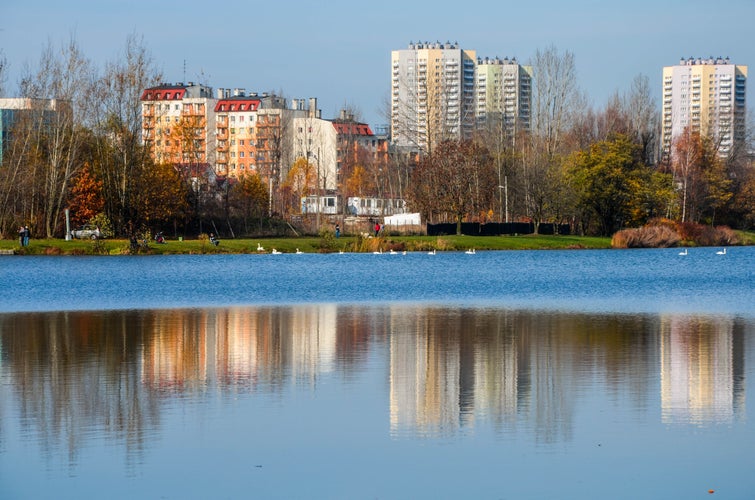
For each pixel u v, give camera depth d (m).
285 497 19.38
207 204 123.62
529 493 19.48
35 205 113.12
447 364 32.81
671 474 20.48
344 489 19.77
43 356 34.78
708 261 100.19
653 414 25.22
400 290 64.38
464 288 66.06
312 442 22.88
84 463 21.30
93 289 65.56
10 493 19.50
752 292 61.94
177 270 84.81
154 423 24.52
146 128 115.62
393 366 32.47
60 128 111.56
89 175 116.56
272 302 55.88
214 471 20.81
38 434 23.52
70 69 112.44
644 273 82.25
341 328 42.66
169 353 35.41
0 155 128.88
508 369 31.77
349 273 82.00
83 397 27.45
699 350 35.44
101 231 112.62
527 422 24.58
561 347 36.47
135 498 19.28
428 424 24.44
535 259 103.94
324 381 29.83
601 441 22.78
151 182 112.50
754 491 19.47
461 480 20.23
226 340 38.88
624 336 39.38
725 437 23.03
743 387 28.41
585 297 58.41
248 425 24.33
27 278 75.38
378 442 22.86
